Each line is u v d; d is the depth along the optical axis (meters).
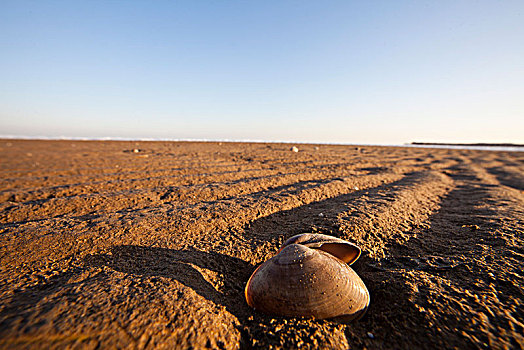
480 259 2.39
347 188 5.47
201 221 3.43
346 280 1.90
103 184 5.52
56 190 4.96
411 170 8.34
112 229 3.06
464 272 2.23
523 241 2.63
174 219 3.46
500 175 7.91
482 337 1.54
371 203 4.20
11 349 1.28
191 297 1.85
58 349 1.30
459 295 1.92
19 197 4.55
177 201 4.46
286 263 1.95
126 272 2.21
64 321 1.48
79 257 2.50
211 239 3.00
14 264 2.33
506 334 1.55
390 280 2.21
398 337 1.65
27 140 23.89
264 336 1.66
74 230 2.99
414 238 3.05
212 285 2.20
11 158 9.95
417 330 1.67
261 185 5.61
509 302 1.80
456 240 2.93
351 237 3.01
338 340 1.63
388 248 2.84
